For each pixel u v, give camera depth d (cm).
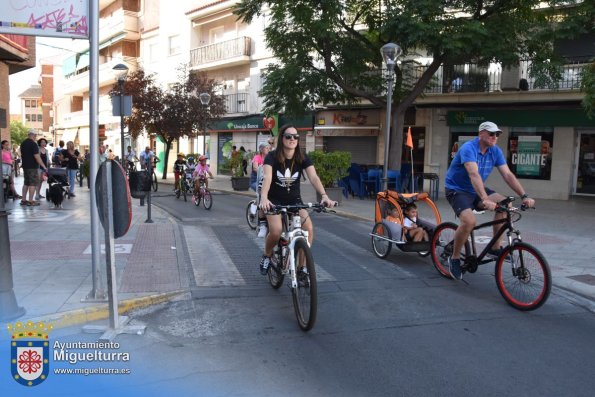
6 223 493
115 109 1361
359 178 1758
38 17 524
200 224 1144
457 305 587
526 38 1505
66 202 1504
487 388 387
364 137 2350
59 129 5678
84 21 539
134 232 977
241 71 2936
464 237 638
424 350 457
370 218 1240
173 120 2641
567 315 561
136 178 1070
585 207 1552
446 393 378
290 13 1512
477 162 618
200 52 3105
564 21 1404
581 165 1834
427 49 1522
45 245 834
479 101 1875
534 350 460
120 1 3838
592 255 847
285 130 542
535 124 1838
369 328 511
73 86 4784
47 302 543
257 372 412
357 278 696
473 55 1520
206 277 685
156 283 634
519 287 581
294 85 1638
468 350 459
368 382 395
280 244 582
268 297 609
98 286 559
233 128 2955
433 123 2075
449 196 653
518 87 1838
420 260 805
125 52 3869
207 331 501
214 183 2533
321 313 554
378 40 1677
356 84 1783
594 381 400
